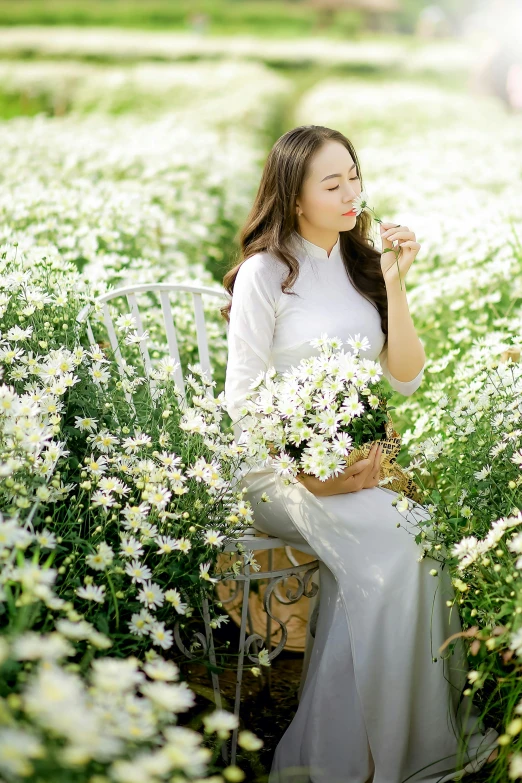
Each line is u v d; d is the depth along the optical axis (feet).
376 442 7.07
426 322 12.44
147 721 4.18
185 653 6.66
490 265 11.28
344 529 6.91
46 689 3.75
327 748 6.63
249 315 7.64
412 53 84.48
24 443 5.92
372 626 6.58
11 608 4.93
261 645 7.33
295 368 7.50
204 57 71.61
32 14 94.07
